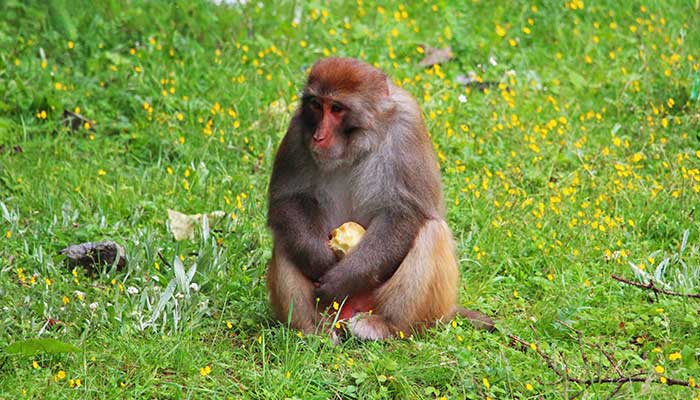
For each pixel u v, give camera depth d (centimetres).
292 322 1033
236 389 942
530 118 1571
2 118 1489
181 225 1258
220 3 1847
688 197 1331
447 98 1605
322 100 1003
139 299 1062
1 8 1739
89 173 1375
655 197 1338
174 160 1453
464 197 1345
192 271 1093
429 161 1046
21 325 1003
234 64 1689
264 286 1133
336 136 1009
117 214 1297
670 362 1002
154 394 929
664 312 1088
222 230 1262
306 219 1042
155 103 1576
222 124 1511
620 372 952
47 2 1750
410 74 1692
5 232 1214
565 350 1017
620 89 1655
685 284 1142
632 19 1900
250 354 1001
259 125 1527
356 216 1055
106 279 1123
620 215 1311
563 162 1470
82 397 908
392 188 1024
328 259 1033
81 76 1616
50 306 1041
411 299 1020
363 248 1016
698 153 1399
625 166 1404
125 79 1608
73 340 999
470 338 1023
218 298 1099
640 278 1156
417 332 1031
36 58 1667
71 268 1155
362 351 1003
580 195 1365
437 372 956
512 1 1970
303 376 955
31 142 1445
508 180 1394
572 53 1809
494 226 1264
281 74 1652
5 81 1571
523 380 954
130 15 1783
